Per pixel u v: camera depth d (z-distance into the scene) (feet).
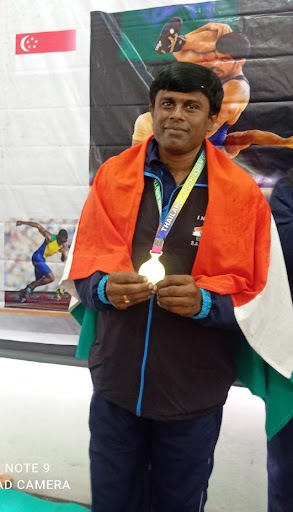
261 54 4.55
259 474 5.09
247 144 4.66
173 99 2.98
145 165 3.34
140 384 3.14
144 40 4.83
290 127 4.54
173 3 4.72
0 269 5.44
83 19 4.97
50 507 5.38
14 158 5.27
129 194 3.26
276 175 4.61
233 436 5.18
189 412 3.15
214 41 4.65
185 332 3.14
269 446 4.02
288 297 3.24
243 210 3.10
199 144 3.20
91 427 3.54
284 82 4.52
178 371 3.13
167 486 3.44
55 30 5.05
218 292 2.94
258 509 5.11
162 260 3.12
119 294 2.87
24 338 5.47
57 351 5.38
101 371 3.33
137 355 3.16
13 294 5.44
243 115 4.64
